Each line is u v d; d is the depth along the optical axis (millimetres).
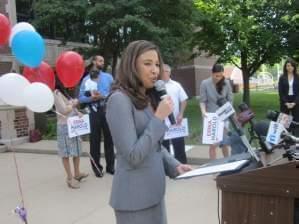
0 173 7676
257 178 1983
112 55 12680
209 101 6340
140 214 2141
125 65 2137
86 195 5988
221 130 5516
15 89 4316
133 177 2129
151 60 2123
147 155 2094
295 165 1912
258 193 1990
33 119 11055
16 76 4371
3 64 11617
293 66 7445
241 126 2713
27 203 5734
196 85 29391
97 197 5867
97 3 11180
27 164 8391
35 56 4648
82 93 6867
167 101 2076
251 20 17578
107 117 2129
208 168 2139
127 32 11844
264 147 2428
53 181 6867
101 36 12242
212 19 17688
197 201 5430
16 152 9820
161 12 12430
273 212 1979
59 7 11289
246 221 2031
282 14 17891
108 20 11398
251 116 2867
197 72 29500
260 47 18828
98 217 5059
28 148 9789
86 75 7199
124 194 2133
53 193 6160
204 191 5840
